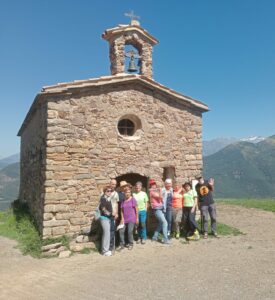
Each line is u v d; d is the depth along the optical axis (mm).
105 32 12547
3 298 6551
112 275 7754
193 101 13070
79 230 10703
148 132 12258
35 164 12992
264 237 11656
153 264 8578
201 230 12016
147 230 12117
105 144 11406
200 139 13273
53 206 10391
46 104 10719
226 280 7199
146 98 12312
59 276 7812
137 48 13203
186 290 6648
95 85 11172
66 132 10758
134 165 11891
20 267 8539
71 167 10758
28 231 11547
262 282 7043
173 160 12656
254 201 21188
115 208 10156
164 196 11477
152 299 6242
